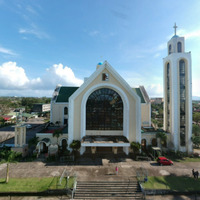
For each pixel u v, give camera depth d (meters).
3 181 16.92
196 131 29.31
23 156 24.06
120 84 26.39
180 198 15.15
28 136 39.31
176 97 28.14
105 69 26.41
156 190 15.66
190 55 28.16
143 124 36.00
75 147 23.72
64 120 39.12
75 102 26.02
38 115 83.69
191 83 28.08
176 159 24.52
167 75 31.08
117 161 22.75
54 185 16.27
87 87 26.25
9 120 65.06
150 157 24.75
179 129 27.84
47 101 134.00
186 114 28.00
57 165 21.25
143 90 39.28
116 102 26.75
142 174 18.89
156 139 28.66
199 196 15.50
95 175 18.42
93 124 26.53
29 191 15.20
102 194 15.48
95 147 25.17
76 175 18.27
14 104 118.88
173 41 29.28
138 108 25.78
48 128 34.91
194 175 18.30
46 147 26.75
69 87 42.47
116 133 26.61
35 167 20.58
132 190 16.05
